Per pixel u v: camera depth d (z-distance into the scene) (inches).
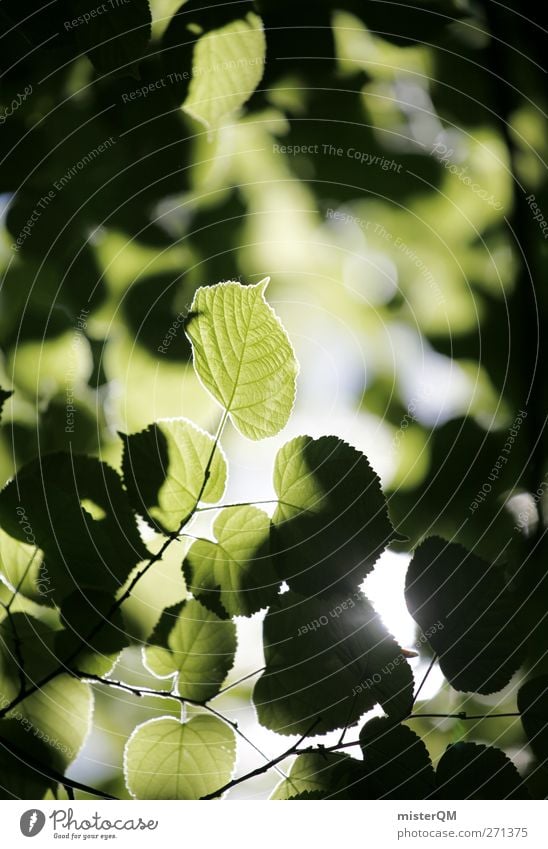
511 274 85.3
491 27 74.4
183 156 84.3
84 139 78.5
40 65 61.6
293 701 39.8
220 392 39.4
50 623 41.1
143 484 39.4
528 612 50.8
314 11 81.3
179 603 40.3
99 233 86.7
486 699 49.7
